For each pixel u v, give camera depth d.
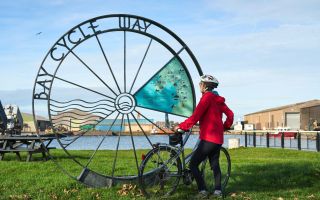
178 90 7.86
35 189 7.64
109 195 7.25
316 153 17.56
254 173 9.30
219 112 6.95
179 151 7.21
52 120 7.73
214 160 7.02
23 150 11.92
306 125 51.38
